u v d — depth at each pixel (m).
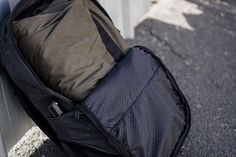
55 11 1.39
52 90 1.26
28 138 1.62
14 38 1.24
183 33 2.47
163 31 2.47
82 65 1.31
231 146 1.67
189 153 1.62
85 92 1.29
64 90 1.28
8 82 1.43
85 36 1.37
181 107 1.50
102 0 1.97
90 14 1.45
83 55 1.33
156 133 1.35
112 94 1.30
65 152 1.41
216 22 2.63
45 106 1.28
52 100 1.26
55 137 1.42
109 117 1.27
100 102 1.27
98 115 1.25
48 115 1.30
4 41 1.25
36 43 1.27
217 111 1.85
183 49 2.31
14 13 1.30
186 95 1.95
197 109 1.86
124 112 1.30
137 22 2.52
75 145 1.35
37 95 1.27
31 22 1.30
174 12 2.70
